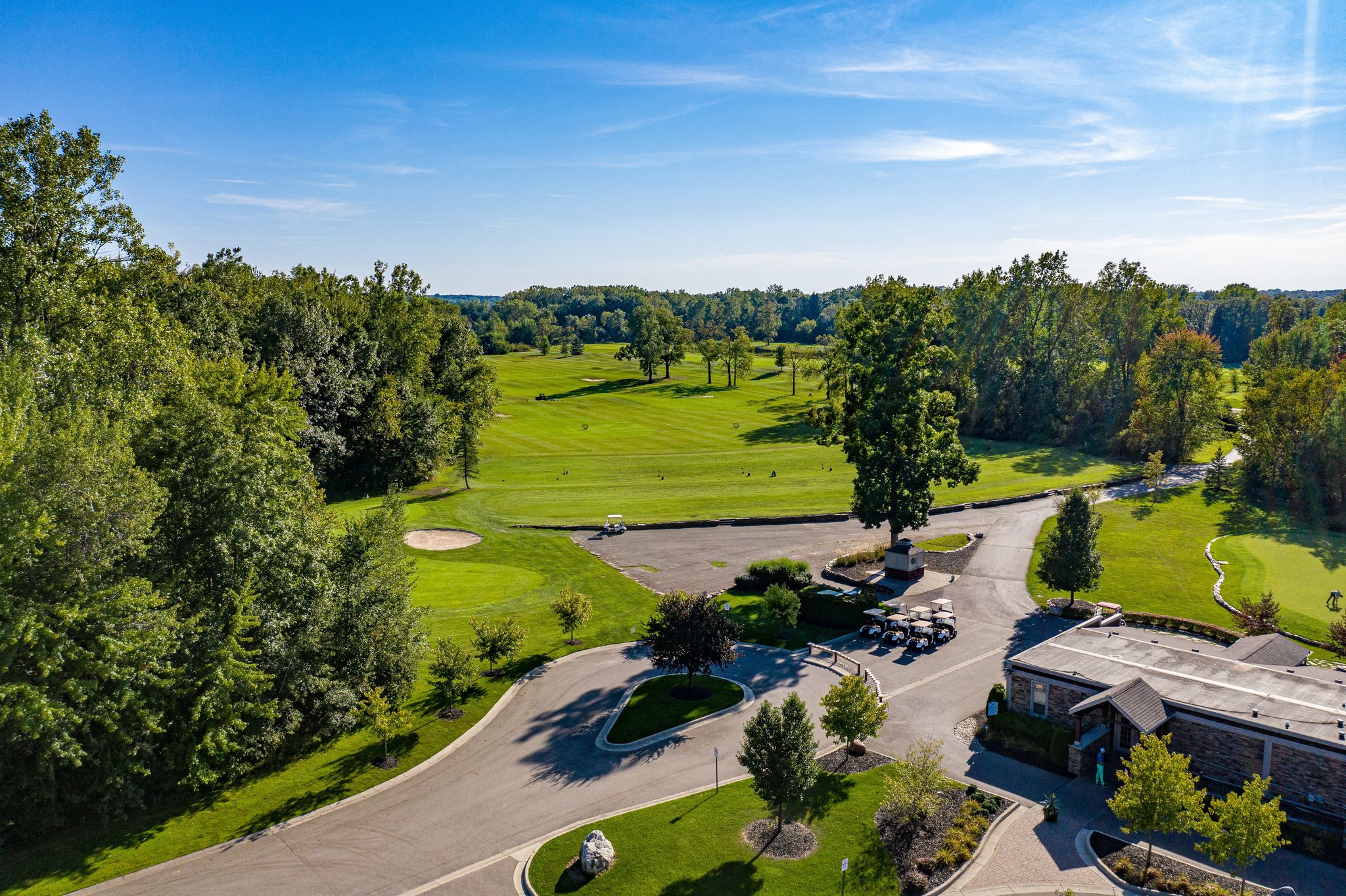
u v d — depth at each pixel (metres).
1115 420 104.19
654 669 38.94
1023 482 82.94
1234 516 69.94
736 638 37.03
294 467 33.88
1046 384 112.81
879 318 54.00
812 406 132.88
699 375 183.75
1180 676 32.31
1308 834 25.41
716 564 56.84
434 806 27.41
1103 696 29.45
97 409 33.88
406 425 81.31
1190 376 95.19
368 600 33.28
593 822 26.25
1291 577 52.69
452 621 45.00
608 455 96.06
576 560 57.84
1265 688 31.11
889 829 25.62
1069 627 44.41
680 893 22.48
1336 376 77.25
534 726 33.28
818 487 79.25
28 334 33.34
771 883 22.91
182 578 29.61
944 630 42.69
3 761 23.92
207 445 30.03
